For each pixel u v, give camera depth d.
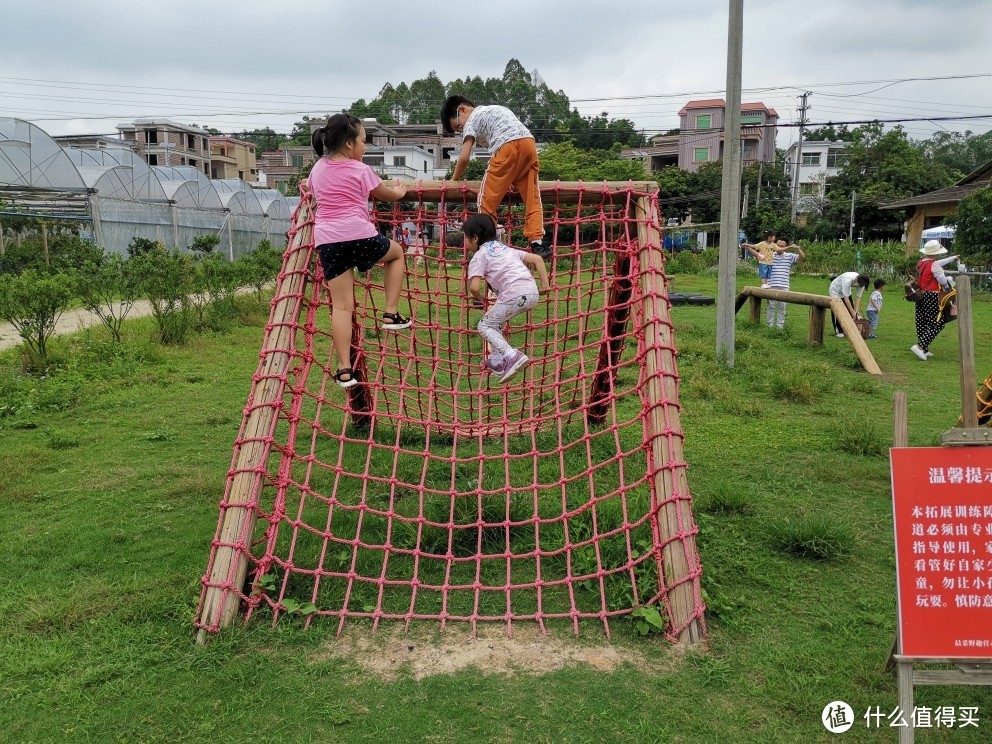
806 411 7.61
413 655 3.35
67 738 2.76
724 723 2.85
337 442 6.39
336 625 3.59
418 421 4.89
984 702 2.97
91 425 7.09
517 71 98.69
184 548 4.35
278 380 4.01
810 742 2.75
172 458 6.07
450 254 13.05
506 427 4.93
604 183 4.99
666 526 3.67
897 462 2.57
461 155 5.21
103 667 3.17
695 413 7.49
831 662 3.23
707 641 3.43
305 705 2.96
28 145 20.77
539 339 10.81
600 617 3.56
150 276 11.33
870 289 23.70
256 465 3.82
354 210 4.21
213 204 27.67
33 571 4.07
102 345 10.23
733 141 9.41
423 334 11.48
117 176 22.94
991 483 2.54
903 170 47.91
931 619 2.54
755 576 4.01
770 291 12.77
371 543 4.43
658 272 4.39
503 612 3.73
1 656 3.24
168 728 2.83
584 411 4.62
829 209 48.19
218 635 3.44
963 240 21.39
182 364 10.02
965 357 2.61
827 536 4.30
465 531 4.47
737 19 9.20
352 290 4.30
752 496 5.06
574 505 4.82
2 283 9.38
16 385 8.23
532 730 2.81
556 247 5.18
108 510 4.95
